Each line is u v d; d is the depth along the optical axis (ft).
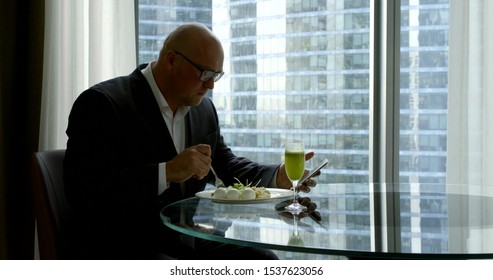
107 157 5.70
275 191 5.78
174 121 6.53
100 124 5.73
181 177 5.49
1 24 8.13
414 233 4.15
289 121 9.89
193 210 5.01
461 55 8.76
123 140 5.92
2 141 8.12
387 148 9.50
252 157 9.99
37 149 8.30
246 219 4.61
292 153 5.13
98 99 5.82
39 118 8.26
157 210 5.96
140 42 9.63
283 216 4.76
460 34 8.75
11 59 8.21
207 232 4.14
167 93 6.41
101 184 5.51
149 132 6.02
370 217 4.71
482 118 8.85
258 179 6.49
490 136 8.83
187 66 6.18
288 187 6.24
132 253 5.62
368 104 9.79
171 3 9.68
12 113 8.28
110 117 5.80
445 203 5.36
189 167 5.47
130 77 6.35
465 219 4.64
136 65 9.22
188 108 6.60
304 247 3.70
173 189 6.22
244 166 6.75
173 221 4.52
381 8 9.55
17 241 8.41
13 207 8.34
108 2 8.62
